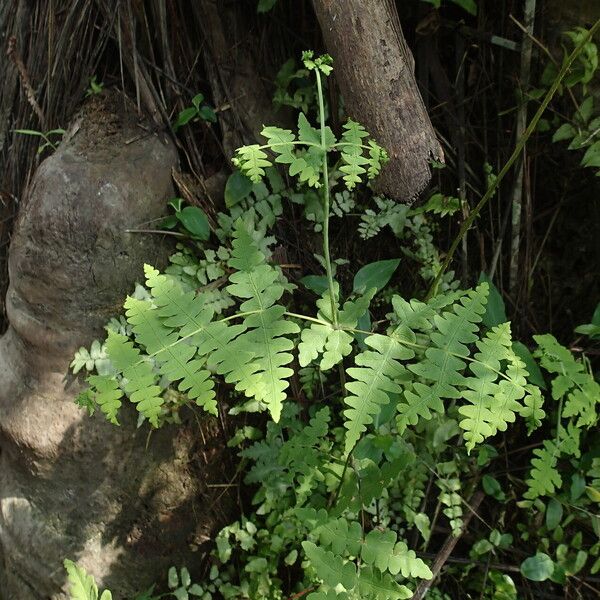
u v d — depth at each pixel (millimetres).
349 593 1467
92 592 1884
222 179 2156
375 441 1899
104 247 2014
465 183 2166
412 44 2113
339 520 1547
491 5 2084
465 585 2137
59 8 2324
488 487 2109
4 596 2275
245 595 2104
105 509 2154
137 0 2129
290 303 2127
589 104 2031
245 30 2127
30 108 2461
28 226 2064
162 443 2146
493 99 2162
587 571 2088
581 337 2203
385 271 1922
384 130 1634
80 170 2039
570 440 1749
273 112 2150
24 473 2223
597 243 2184
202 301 1406
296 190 2125
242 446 2178
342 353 1464
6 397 2197
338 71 1631
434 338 1448
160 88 2186
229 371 1308
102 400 1295
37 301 2062
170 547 2189
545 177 2191
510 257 2207
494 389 1384
